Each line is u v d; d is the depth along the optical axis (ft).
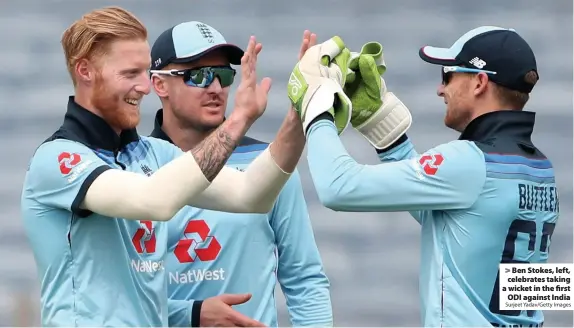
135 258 42.22
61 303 41.29
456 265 43.62
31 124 133.90
